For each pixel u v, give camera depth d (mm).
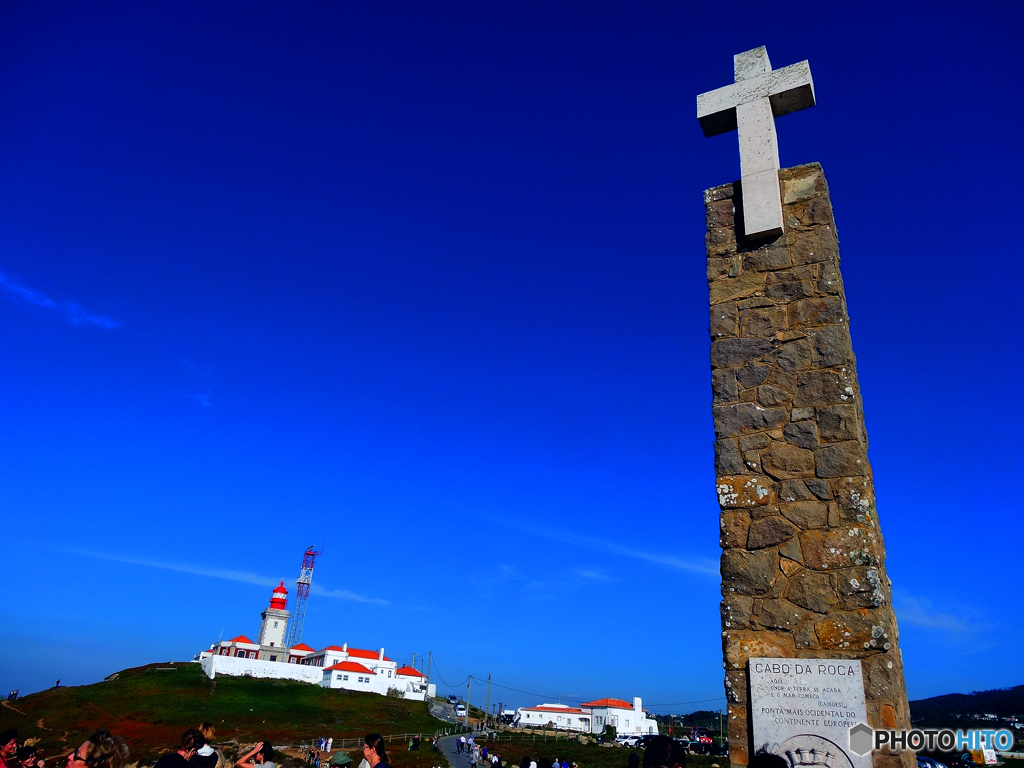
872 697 5363
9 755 8070
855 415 6379
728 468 6645
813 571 5926
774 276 7230
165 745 42906
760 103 7977
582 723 85812
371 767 6328
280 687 69250
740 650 5918
